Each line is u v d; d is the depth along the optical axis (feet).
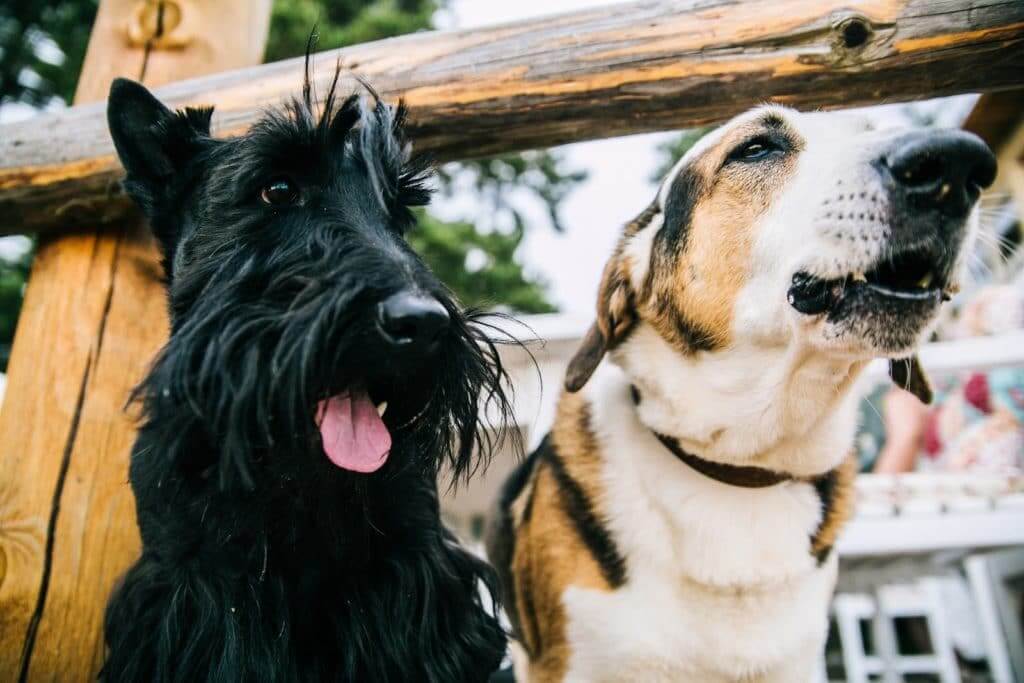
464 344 1.57
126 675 1.53
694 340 1.94
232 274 1.49
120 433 2.15
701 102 1.98
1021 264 3.86
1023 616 3.50
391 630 1.60
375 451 1.41
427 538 1.74
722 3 1.95
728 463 1.92
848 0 1.89
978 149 1.45
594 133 2.09
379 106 1.81
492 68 2.04
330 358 1.33
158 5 2.53
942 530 3.17
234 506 1.50
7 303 7.91
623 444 2.06
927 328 1.56
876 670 3.94
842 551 3.25
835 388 1.82
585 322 3.57
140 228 2.31
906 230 1.51
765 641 1.87
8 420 2.13
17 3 8.36
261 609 1.50
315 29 1.80
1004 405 3.60
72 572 2.00
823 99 1.98
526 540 2.20
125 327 2.24
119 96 1.75
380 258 1.42
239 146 1.61
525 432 3.87
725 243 1.88
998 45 1.83
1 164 2.21
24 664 1.89
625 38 1.97
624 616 1.88
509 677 2.85
